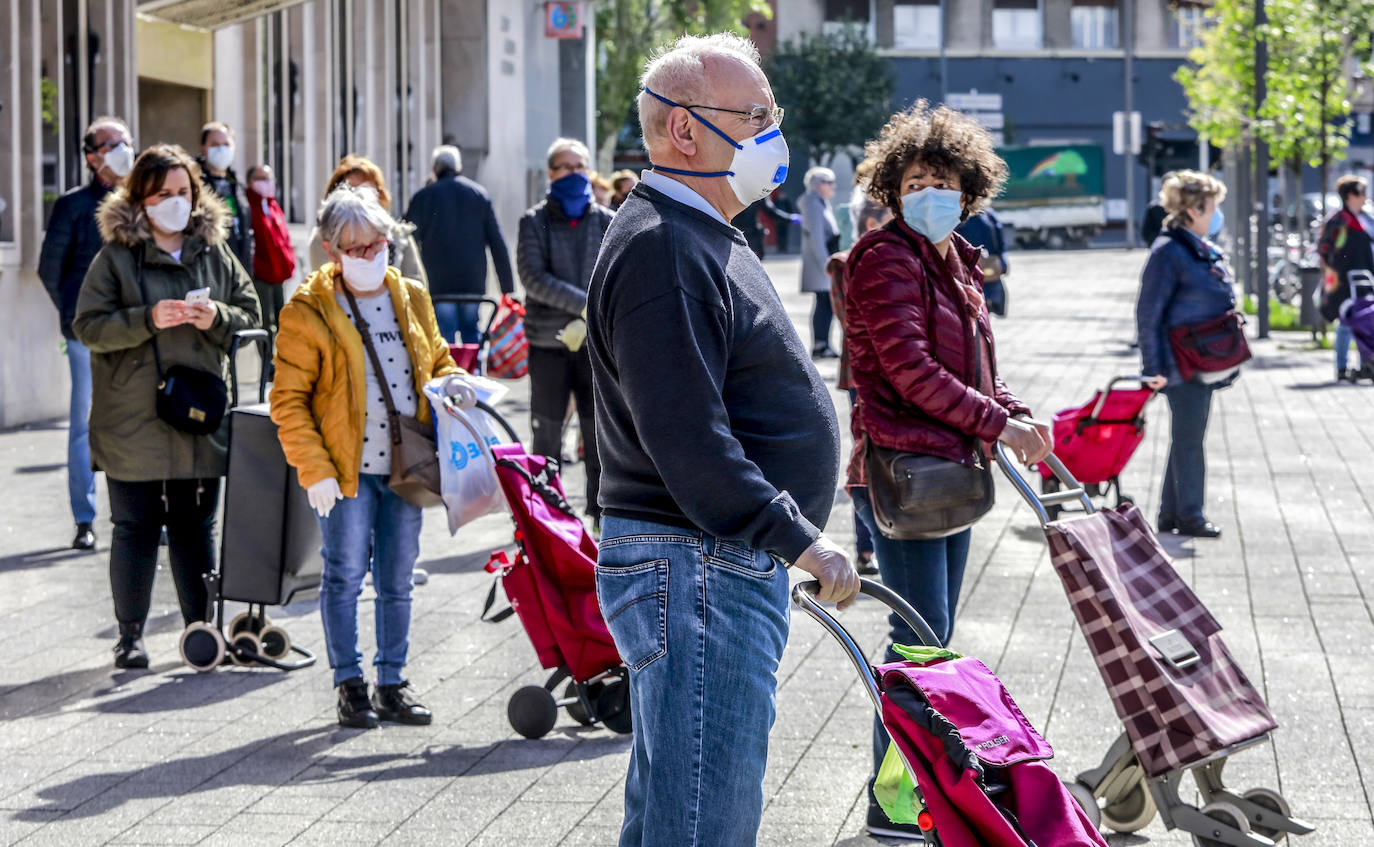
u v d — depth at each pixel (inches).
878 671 238.7
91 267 470.0
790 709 430.6
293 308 420.2
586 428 635.5
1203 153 3698.3
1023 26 4434.1
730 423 228.5
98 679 473.7
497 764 395.5
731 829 227.1
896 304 323.6
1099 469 666.8
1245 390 1120.8
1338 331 1156.5
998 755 230.2
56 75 1008.9
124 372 470.0
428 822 355.6
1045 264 3024.1
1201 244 645.9
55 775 389.4
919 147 326.0
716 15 2824.8
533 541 405.7
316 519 483.5
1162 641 317.7
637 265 219.9
